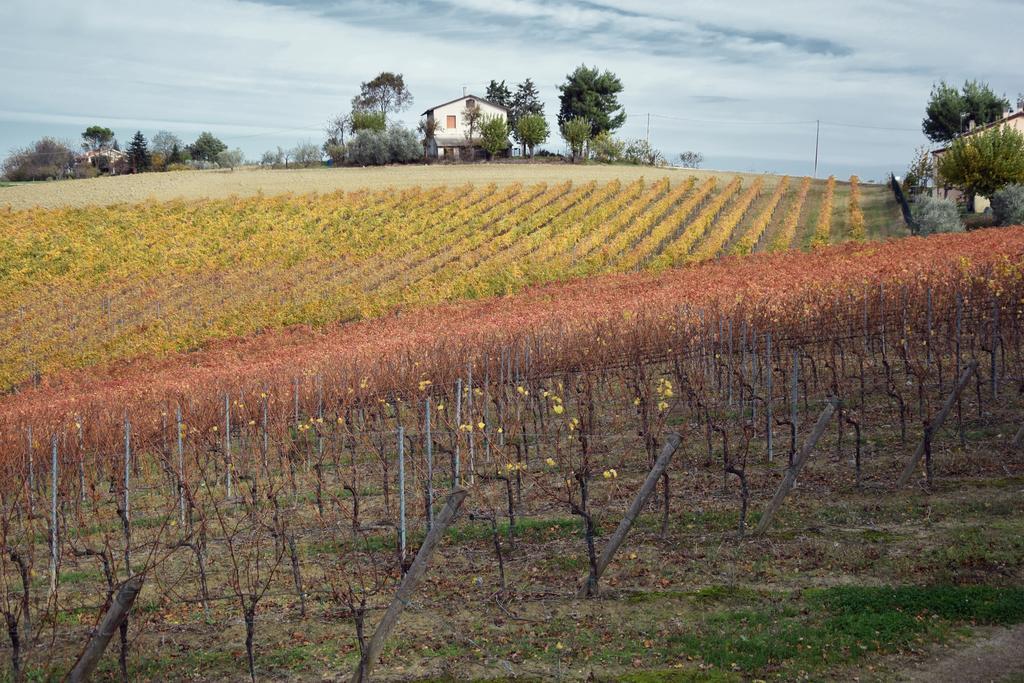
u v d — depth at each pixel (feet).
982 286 69.77
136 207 227.40
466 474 53.42
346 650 32.50
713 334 71.20
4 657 34.01
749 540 40.09
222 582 40.86
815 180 257.34
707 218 187.21
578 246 167.84
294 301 155.12
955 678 26.91
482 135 336.08
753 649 29.66
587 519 35.83
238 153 355.15
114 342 140.56
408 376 71.56
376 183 258.37
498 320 91.35
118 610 25.04
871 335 69.67
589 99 399.24
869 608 31.71
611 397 68.85
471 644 31.99
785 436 56.80
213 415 68.44
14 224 212.02
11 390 127.75
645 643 31.01
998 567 34.24
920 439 52.21
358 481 56.49
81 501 57.11
